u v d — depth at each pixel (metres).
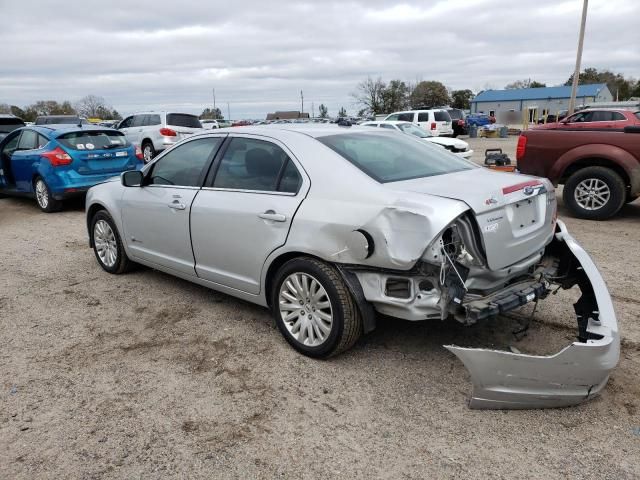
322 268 3.57
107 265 5.89
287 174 3.92
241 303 4.94
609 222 7.88
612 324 3.22
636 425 3.03
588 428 3.01
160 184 4.97
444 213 3.06
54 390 3.54
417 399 3.33
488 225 3.22
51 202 9.48
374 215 3.27
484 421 3.10
